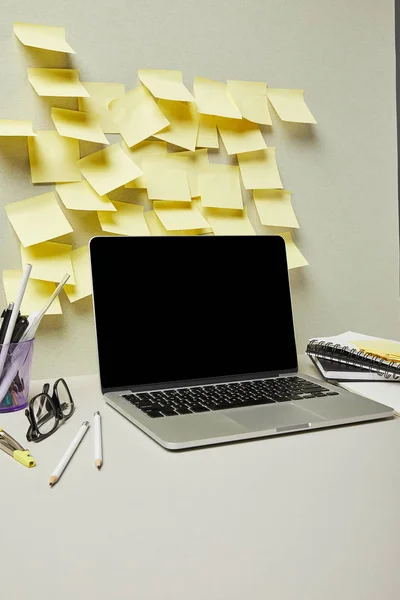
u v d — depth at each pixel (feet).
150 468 1.81
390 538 1.41
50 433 2.13
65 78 2.86
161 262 2.76
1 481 1.73
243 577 1.27
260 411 2.26
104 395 2.52
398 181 3.68
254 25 3.26
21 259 2.85
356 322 3.63
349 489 1.66
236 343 2.83
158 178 3.08
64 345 2.98
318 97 3.44
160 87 3.02
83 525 1.47
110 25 2.96
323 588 1.23
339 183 3.52
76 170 2.91
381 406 2.31
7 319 2.42
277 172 3.33
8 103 2.81
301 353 3.49
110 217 2.98
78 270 2.95
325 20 3.43
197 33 3.14
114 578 1.26
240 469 1.80
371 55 3.56
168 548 1.37
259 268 2.98
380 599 1.20
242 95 3.23
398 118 3.66
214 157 3.23
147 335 2.66
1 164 2.80
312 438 2.06
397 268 3.71
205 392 2.56
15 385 2.44
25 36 2.77
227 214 3.25
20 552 1.35
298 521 1.49
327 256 3.52
